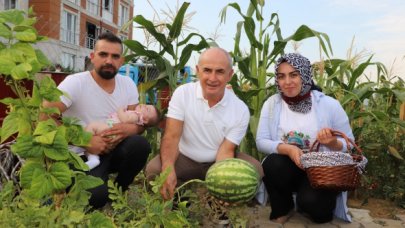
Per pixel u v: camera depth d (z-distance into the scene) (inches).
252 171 105.5
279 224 141.2
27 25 70.0
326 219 143.7
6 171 108.3
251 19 174.4
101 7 1222.3
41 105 72.2
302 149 142.4
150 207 88.8
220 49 123.1
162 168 123.0
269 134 147.9
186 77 191.9
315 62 204.5
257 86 179.8
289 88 140.3
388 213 166.2
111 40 133.7
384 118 186.9
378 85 204.4
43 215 67.3
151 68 210.5
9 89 164.4
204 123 129.1
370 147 191.0
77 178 76.3
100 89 136.8
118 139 131.6
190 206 114.4
